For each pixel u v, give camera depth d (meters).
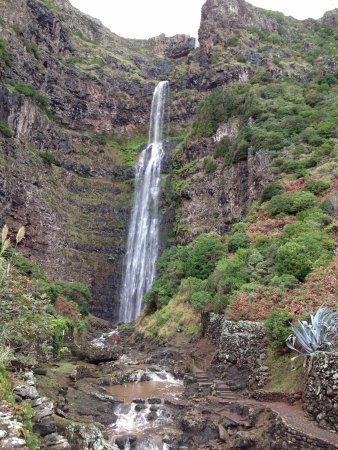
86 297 35.69
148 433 12.82
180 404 14.56
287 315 14.14
